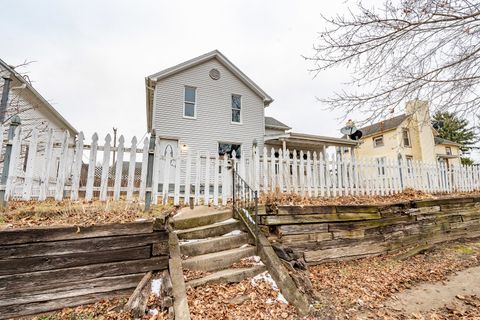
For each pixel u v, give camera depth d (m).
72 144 4.07
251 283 3.46
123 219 3.43
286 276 3.45
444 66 3.05
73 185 3.90
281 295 3.30
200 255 3.76
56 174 4.19
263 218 4.59
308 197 6.10
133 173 4.20
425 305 3.39
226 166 5.83
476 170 9.68
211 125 13.54
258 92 14.98
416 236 6.10
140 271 3.12
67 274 2.81
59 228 2.86
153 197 4.68
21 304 2.61
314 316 2.99
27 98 9.14
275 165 6.18
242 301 3.09
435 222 6.57
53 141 3.97
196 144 13.05
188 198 5.38
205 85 13.73
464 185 9.05
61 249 2.83
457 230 6.93
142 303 2.70
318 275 4.24
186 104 13.42
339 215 5.17
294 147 15.73
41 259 2.74
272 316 2.90
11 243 2.66
